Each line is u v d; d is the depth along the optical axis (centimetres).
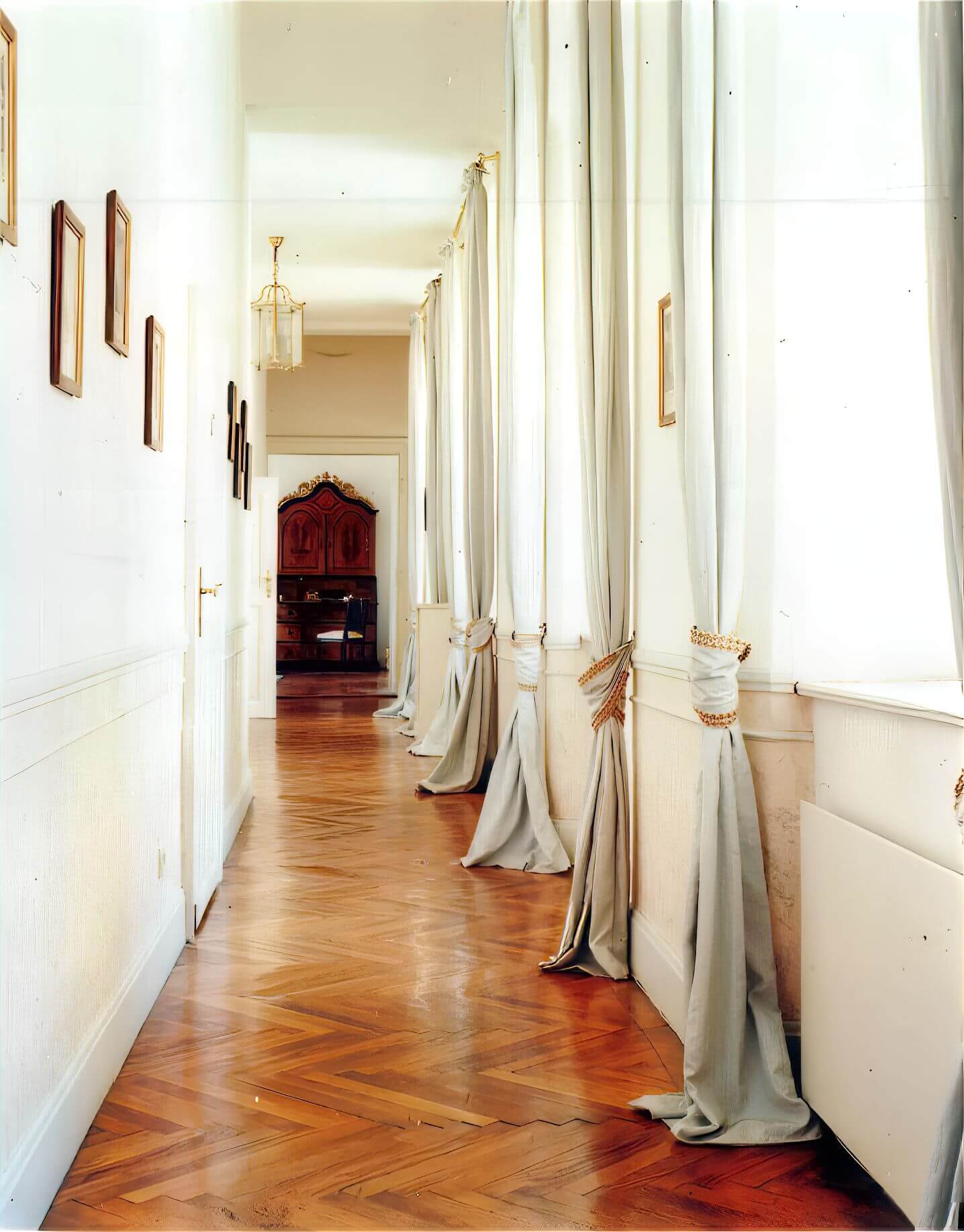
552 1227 207
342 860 518
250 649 1088
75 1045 238
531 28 491
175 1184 221
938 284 167
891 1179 202
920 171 272
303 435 1224
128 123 289
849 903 222
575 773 518
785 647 271
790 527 272
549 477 517
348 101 624
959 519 169
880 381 273
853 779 234
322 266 942
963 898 177
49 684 208
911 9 270
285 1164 229
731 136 268
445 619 885
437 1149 237
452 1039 301
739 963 258
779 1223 209
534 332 523
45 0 207
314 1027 308
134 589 299
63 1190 218
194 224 414
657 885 337
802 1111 249
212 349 471
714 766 266
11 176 180
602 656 371
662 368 333
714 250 270
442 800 672
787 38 271
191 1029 306
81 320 229
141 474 311
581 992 342
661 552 338
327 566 1762
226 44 521
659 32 332
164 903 352
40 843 207
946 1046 182
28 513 196
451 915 428
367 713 1137
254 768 783
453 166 715
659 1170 230
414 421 1088
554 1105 260
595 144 368
